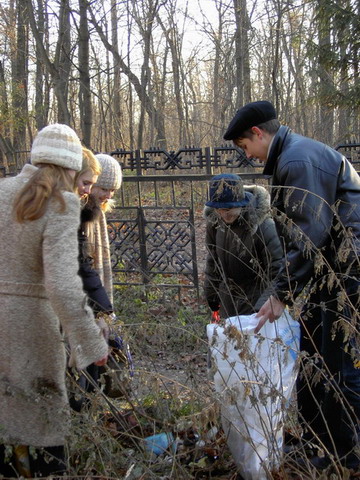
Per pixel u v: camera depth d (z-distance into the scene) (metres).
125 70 14.08
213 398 2.32
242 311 3.39
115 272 5.84
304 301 2.65
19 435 2.30
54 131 2.31
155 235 5.73
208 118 21.17
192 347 3.24
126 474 2.32
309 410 3.04
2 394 2.29
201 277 6.13
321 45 9.61
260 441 2.48
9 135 12.54
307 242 2.37
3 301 2.27
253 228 3.04
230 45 16.66
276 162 2.81
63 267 2.18
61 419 2.33
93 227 3.23
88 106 8.52
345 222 2.68
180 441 2.81
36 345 2.30
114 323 2.65
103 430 2.47
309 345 3.06
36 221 2.20
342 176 2.72
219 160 5.68
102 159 3.30
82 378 2.90
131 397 2.90
